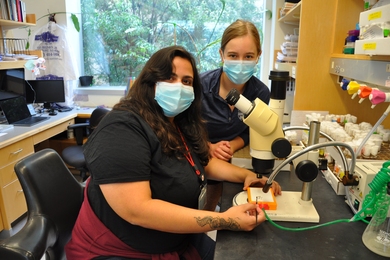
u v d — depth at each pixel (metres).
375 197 0.88
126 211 0.91
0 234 2.30
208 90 1.61
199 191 1.13
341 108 2.09
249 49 1.45
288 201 1.13
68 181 1.36
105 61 3.89
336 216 1.07
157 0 3.61
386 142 1.46
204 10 3.59
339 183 1.20
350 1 1.87
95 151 0.91
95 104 3.82
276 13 3.24
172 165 1.05
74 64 3.61
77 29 3.56
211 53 3.69
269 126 0.99
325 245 0.91
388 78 1.10
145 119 1.01
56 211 1.26
